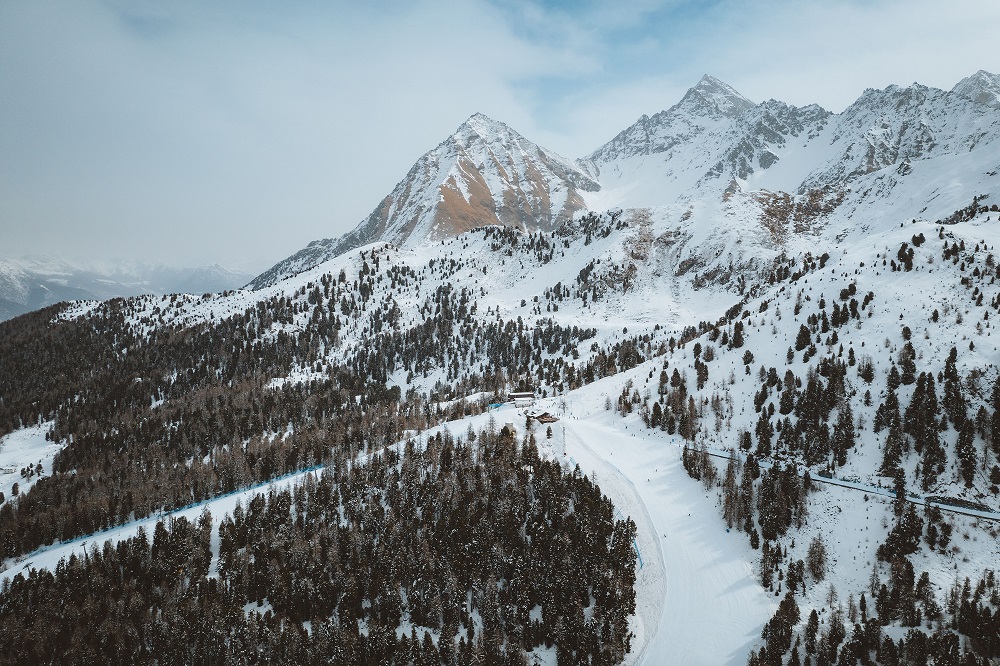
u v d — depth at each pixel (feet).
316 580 490.08
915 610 411.54
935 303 645.51
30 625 485.15
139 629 473.26
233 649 440.45
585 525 489.26
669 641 419.13
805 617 423.23
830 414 579.48
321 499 576.20
